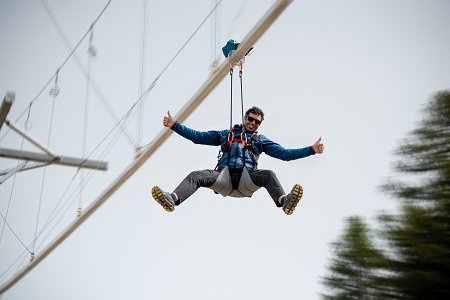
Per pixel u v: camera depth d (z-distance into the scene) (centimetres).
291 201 564
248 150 616
